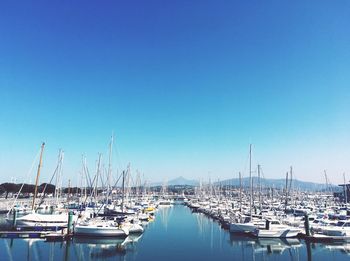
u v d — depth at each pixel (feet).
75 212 244.01
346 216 266.36
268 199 467.11
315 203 416.46
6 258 144.15
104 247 173.06
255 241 195.52
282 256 161.17
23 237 181.27
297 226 215.31
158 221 306.76
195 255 158.40
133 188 459.73
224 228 252.42
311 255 163.94
